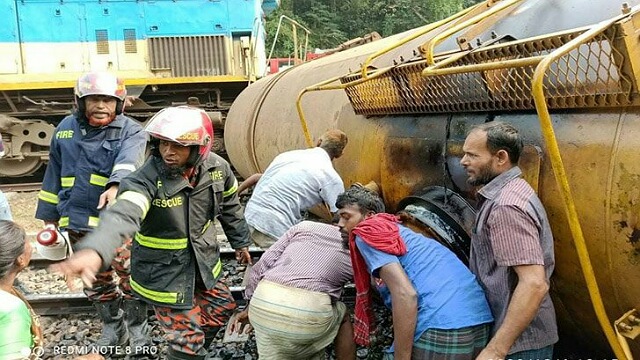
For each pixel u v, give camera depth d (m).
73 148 3.75
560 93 2.35
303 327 2.96
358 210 2.79
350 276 3.11
